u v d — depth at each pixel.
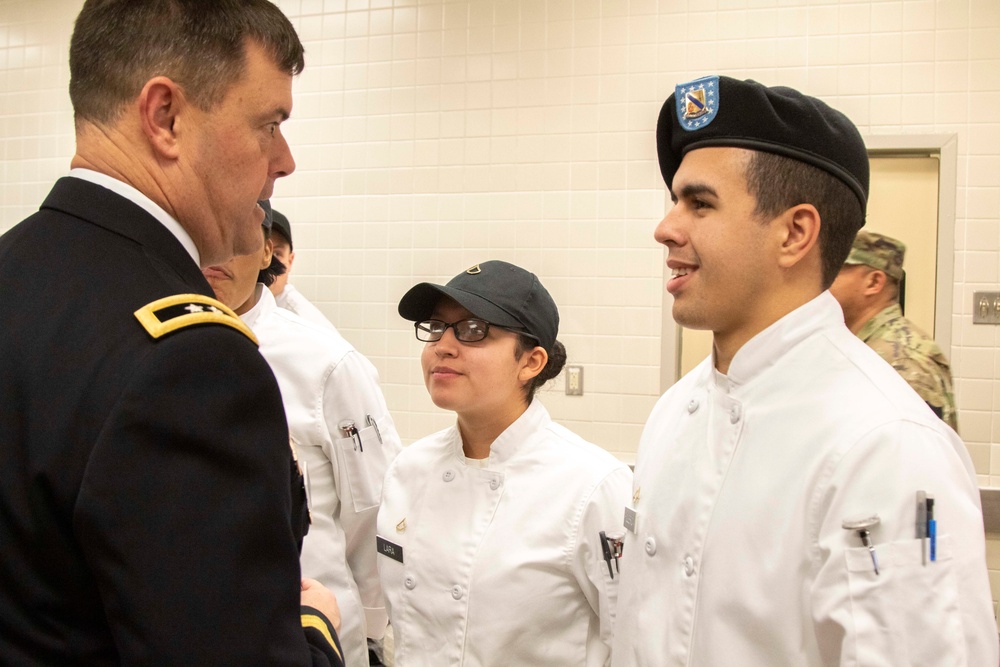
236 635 0.66
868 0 3.40
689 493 1.02
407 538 1.56
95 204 0.77
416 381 3.96
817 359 0.97
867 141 3.40
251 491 0.70
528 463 1.51
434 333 1.52
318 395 1.89
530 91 3.75
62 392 0.67
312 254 4.07
